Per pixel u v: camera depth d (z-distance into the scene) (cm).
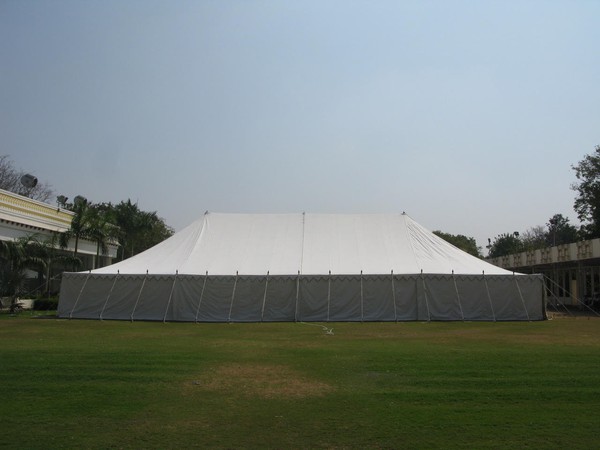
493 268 2583
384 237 2759
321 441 624
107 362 1146
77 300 2455
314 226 2830
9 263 2870
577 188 5203
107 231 3556
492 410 761
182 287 2417
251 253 2634
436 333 1847
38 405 782
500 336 1728
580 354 1279
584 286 3903
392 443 617
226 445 609
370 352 1330
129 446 604
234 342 1562
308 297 2423
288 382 955
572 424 691
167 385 923
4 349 1342
